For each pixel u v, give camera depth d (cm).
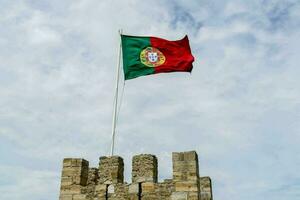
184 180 2109
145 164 2166
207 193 2325
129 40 2627
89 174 2272
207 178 2356
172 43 2641
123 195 2131
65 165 2239
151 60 2597
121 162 2236
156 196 2106
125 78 2553
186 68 2603
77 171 2220
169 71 2591
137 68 2573
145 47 2622
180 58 2616
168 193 2100
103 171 2197
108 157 2216
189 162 2139
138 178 2147
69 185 2200
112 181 2167
